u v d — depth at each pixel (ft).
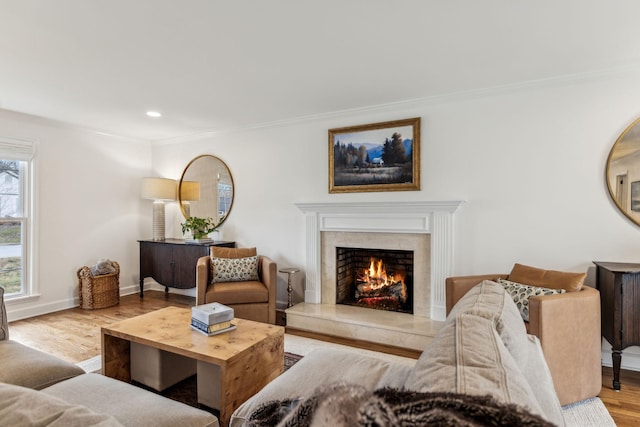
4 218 12.53
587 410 6.98
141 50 7.69
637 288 7.75
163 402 4.76
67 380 5.48
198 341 6.93
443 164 11.01
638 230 8.78
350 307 12.45
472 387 2.49
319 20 6.54
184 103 11.44
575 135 9.34
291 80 9.52
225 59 8.18
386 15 6.38
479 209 10.53
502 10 6.23
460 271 10.78
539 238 9.80
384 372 5.16
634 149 8.73
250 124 14.16
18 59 8.07
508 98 10.09
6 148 12.23
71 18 6.36
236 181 14.89
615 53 7.95
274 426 3.97
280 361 7.61
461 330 3.67
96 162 15.12
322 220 12.91
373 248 12.19
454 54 7.98
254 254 13.42
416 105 11.27
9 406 2.49
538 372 4.26
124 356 7.89
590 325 7.35
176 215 16.75
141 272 15.78
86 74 8.99
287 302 13.83
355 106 11.88
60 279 13.85
